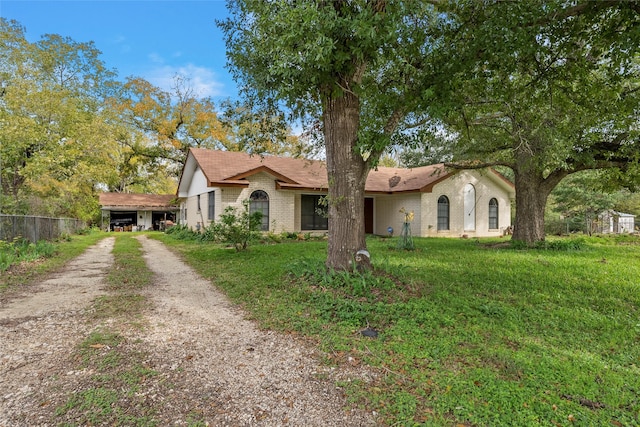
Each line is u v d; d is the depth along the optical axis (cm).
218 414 249
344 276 565
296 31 442
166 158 3016
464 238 1666
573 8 494
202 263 934
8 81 1895
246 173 1484
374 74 692
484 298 534
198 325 440
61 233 1686
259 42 587
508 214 2036
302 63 477
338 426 236
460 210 1870
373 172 2108
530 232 1236
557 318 449
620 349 359
